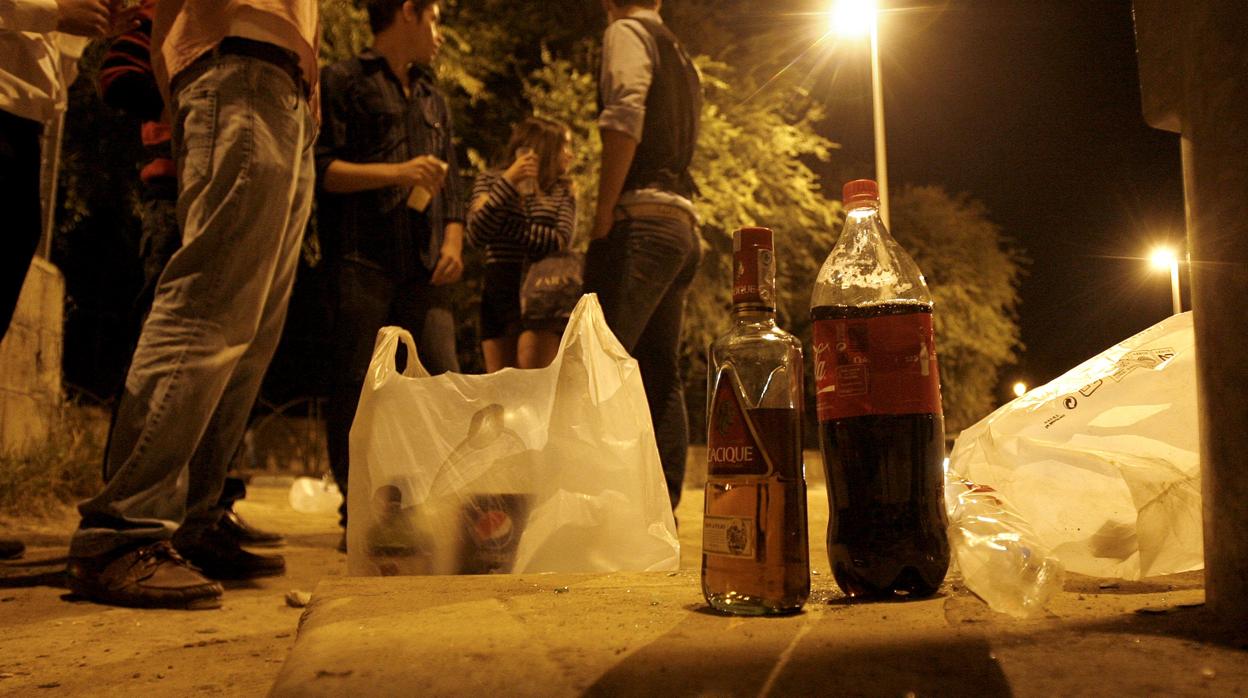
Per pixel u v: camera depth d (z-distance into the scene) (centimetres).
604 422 188
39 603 217
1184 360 155
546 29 1079
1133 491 142
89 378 920
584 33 1109
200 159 213
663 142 316
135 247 927
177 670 156
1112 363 160
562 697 84
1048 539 149
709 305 1155
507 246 390
